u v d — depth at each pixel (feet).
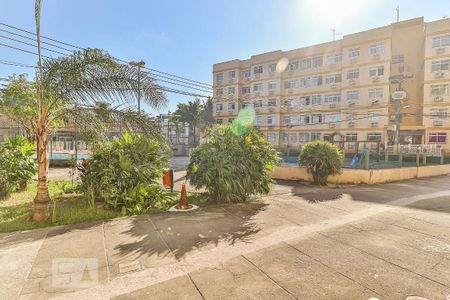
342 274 12.16
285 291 10.72
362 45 109.81
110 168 23.15
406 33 109.70
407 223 20.26
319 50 120.88
